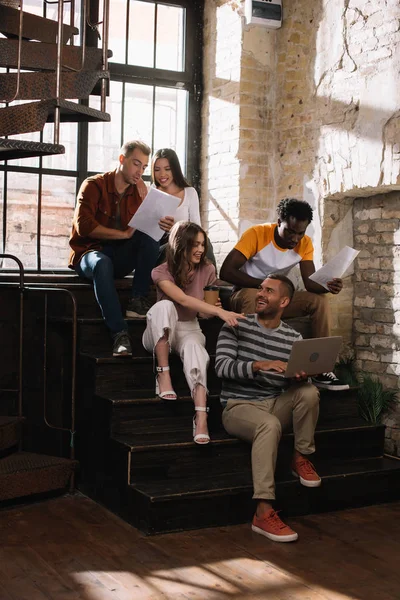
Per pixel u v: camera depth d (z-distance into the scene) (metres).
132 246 4.55
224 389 3.99
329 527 3.72
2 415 4.52
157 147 5.53
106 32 4.15
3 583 2.96
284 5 5.21
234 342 3.96
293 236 4.45
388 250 4.77
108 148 5.36
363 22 4.64
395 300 4.73
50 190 5.19
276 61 5.28
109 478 3.89
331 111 4.86
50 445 4.52
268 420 3.67
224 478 3.83
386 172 4.48
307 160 5.06
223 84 5.36
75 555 3.25
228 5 5.30
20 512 3.81
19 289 4.45
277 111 5.29
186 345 3.95
